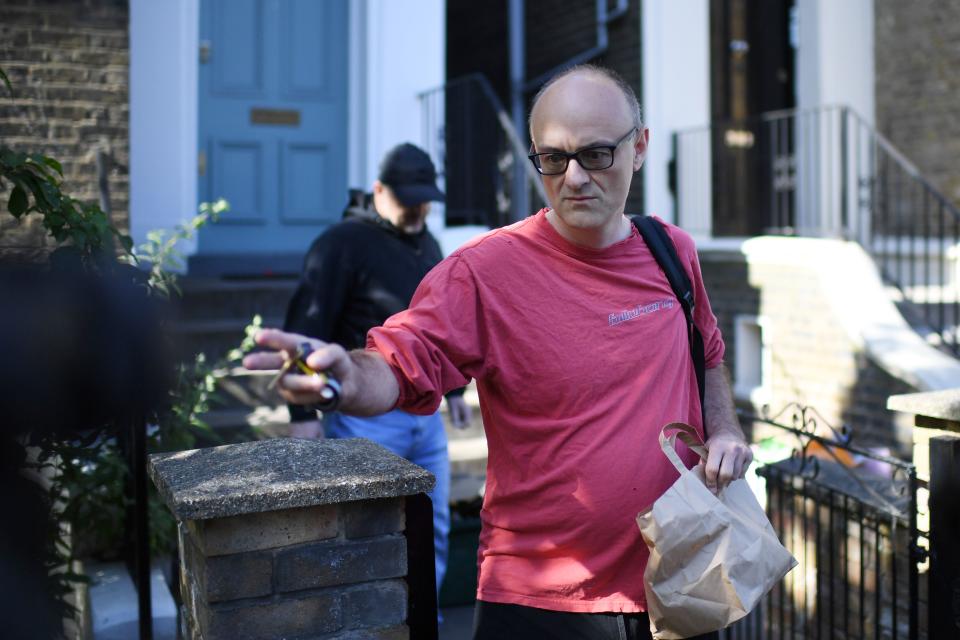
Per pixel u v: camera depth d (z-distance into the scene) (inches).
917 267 307.1
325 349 64.8
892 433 221.5
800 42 335.6
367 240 144.5
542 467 80.5
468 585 173.5
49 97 197.9
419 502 86.0
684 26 311.6
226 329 213.5
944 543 108.3
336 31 275.4
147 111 239.5
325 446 89.5
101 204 181.8
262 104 269.6
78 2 199.0
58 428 91.3
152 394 101.0
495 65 391.9
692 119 314.0
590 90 79.5
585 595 80.3
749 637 162.4
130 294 96.8
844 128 267.0
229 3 265.6
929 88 317.4
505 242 82.4
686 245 89.7
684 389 85.1
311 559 81.2
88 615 136.2
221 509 76.0
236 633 78.9
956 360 225.1
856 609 145.3
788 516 157.9
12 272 90.6
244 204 268.8
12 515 96.7
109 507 146.0
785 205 307.7
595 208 79.7
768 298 256.5
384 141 271.0
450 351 78.4
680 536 75.4
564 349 79.9
